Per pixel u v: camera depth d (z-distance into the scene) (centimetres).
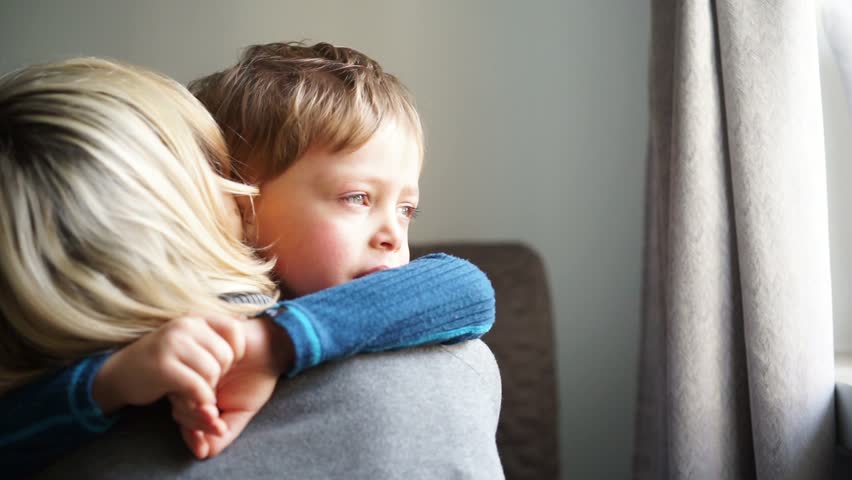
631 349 166
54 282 45
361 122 63
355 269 63
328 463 46
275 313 49
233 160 64
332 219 63
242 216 64
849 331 105
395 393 49
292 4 171
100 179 47
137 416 48
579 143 166
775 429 89
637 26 161
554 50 165
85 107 48
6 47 175
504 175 168
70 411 44
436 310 53
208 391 43
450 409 50
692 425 97
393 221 65
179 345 43
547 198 167
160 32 173
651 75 114
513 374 148
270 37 172
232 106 67
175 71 174
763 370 89
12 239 45
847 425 90
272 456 46
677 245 98
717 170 97
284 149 63
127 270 46
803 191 89
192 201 51
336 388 48
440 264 58
